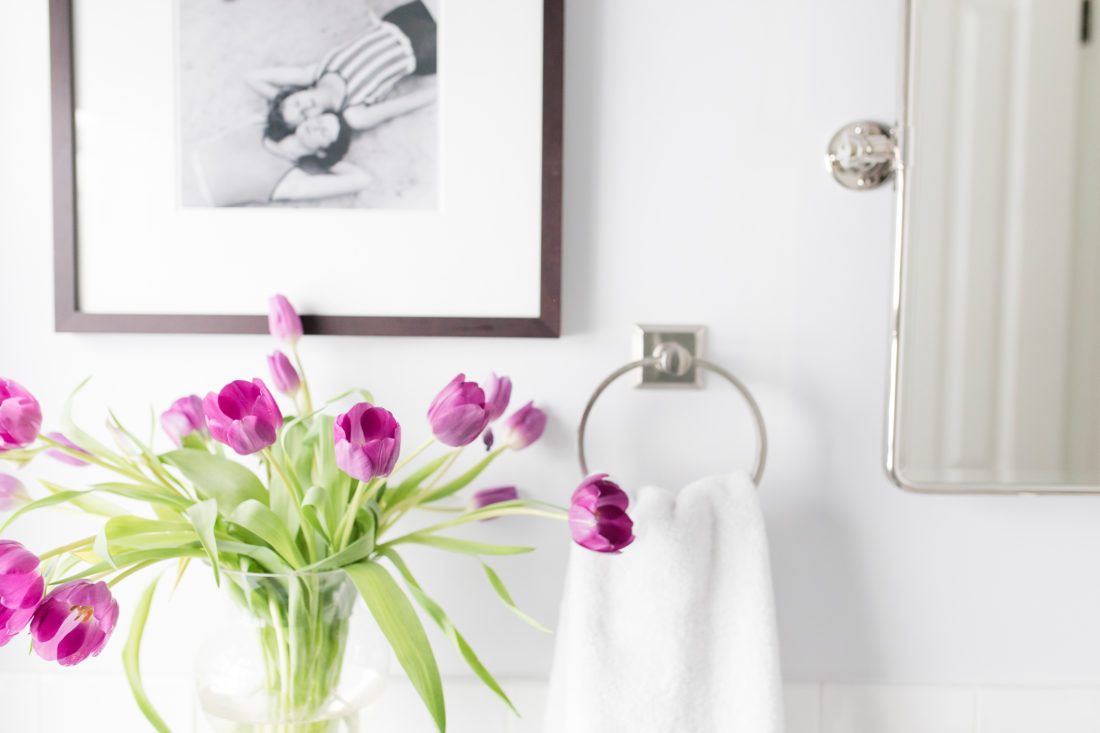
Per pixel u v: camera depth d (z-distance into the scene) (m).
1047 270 0.72
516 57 0.68
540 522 0.72
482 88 0.68
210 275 0.69
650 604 0.63
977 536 0.72
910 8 0.68
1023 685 0.73
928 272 0.71
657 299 0.71
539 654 0.72
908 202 0.70
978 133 0.71
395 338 0.71
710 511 0.66
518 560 0.72
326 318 0.69
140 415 0.71
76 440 0.58
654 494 0.65
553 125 0.68
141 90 0.68
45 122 0.70
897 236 0.69
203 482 0.57
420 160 0.69
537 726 0.72
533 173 0.69
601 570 0.64
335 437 0.51
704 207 0.71
